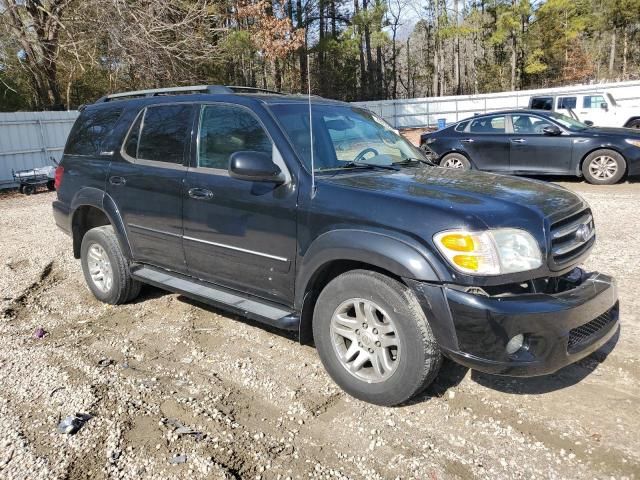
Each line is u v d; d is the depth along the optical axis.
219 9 22.70
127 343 4.16
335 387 3.43
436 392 3.33
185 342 4.16
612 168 10.36
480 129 11.55
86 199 4.91
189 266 4.17
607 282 3.15
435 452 2.77
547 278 2.98
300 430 2.98
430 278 2.79
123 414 3.13
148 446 2.83
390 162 3.96
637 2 39.09
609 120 15.88
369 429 2.97
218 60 21.94
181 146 4.16
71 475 2.62
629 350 3.76
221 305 3.86
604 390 3.29
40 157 15.77
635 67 51.38
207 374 3.63
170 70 18.86
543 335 2.73
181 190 4.05
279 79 30.25
